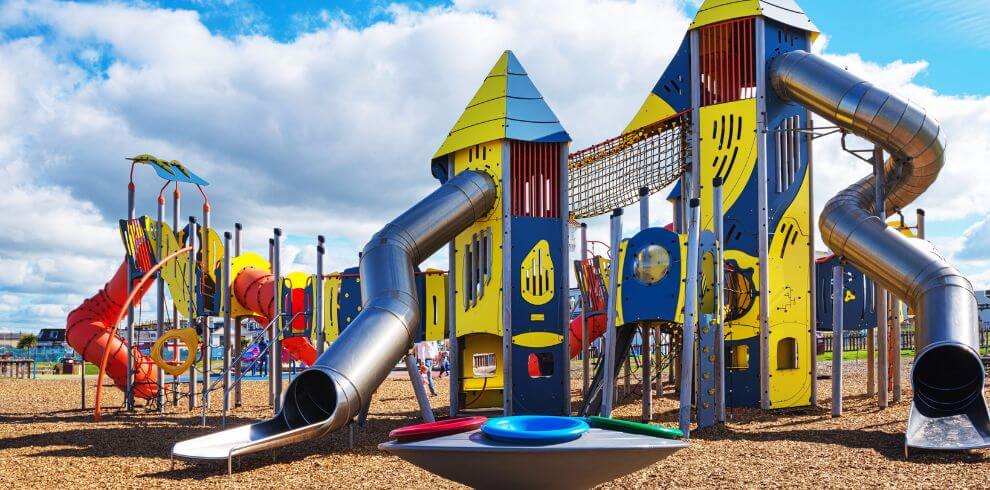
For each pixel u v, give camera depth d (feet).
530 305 47.55
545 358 65.26
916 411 34.42
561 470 21.74
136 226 57.31
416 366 40.73
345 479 29.45
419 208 44.80
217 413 53.93
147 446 38.14
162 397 58.13
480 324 47.78
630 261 40.14
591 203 57.41
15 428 45.42
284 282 52.16
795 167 50.78
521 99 50.03
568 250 48.78
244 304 57.67
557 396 47.39
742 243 49.19
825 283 52.03
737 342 48.70
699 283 39.81
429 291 50.42
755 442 35.83
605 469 21.75
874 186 48.49
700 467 30.09
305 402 35.76
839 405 44.57
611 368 39.75
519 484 22.33
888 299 57.72
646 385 44.80
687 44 52.95
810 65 47.52
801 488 26.43
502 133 47.60
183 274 57.16
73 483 29.22
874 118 43.68
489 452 21.44
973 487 26.11
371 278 41.04
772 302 48.70
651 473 29.07
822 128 47.29
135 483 29.17
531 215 48.75
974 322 36.40
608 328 40.06
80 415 53.72
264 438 31.86
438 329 50.16
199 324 59.11
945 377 36.52
